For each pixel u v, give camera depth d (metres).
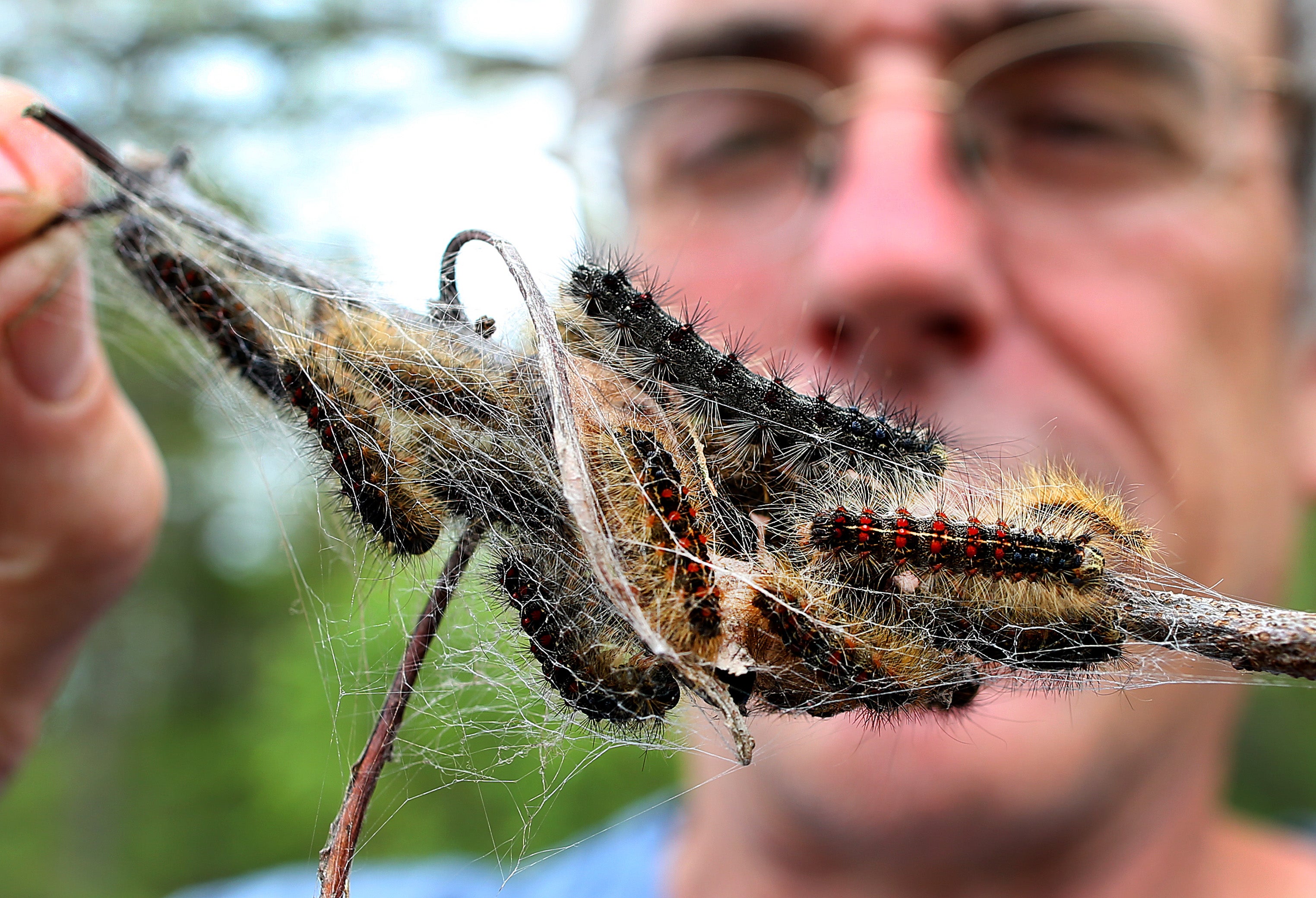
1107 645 0.24
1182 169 0.34
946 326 0.32
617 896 0.39
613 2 0.39
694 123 0.36
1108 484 0.27
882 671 0.24
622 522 0.24
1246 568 0.34
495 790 0.66
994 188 0.33
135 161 0.28
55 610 0.31
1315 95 0.35
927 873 0.34
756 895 0.36
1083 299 0.33
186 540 1.53
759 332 0.34
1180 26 0.33
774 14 0.35
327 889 0.24
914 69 0.34
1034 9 0.33
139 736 1.68
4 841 1.53
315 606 0.27
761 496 0.25
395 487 0.25
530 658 0.25
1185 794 0.35
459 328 0.25
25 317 0.29
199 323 0.27
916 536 0.24
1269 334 0.35
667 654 0.23
